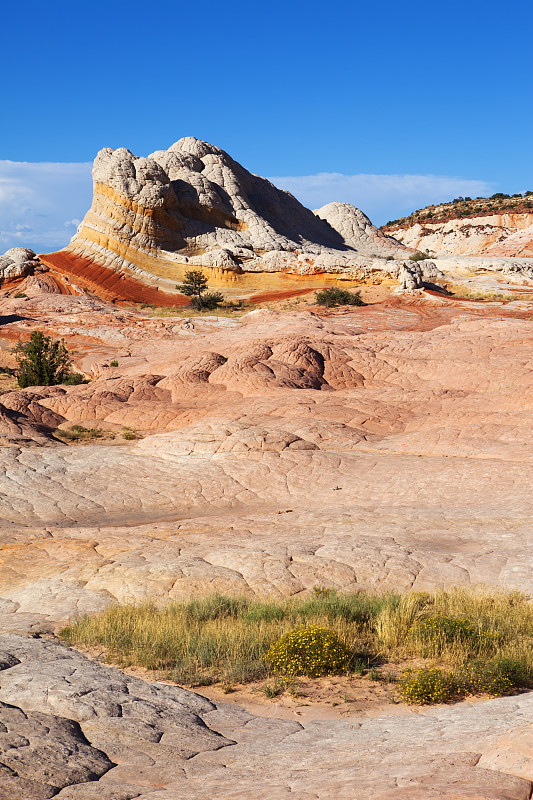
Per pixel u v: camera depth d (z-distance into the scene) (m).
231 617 11.56
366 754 5.74
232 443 25.38
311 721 7.66
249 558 14.61
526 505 18.44
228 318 66.62
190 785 5.43
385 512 18.89
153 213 93.56
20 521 20.39
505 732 5.43
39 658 9.24
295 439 25.78
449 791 4.21
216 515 20.70
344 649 9.68
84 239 94.62
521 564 13.75
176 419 31.02
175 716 7.38
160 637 10.31
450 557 14.45
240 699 8.55
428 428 27.19
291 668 9.28
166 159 102.56
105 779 5.61
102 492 22.67
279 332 48.78
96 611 12.47
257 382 33.84
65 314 70.19
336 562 14.23
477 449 24.06
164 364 42.34
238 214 103.44
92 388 36.59
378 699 8.50
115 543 16.92
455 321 60.19
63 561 15.66
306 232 117.06
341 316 64.62
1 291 84.88
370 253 116.81
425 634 10.30
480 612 11.30
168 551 15.77
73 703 7.33
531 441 24.14
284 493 22.17
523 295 76.38
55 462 25.06
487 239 134.62
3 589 14.24
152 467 24.62
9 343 60.84
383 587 13.27
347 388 35.19
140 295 87.31
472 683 8.74
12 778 5.33
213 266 90.56
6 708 6.95
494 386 31.66
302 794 4.69
